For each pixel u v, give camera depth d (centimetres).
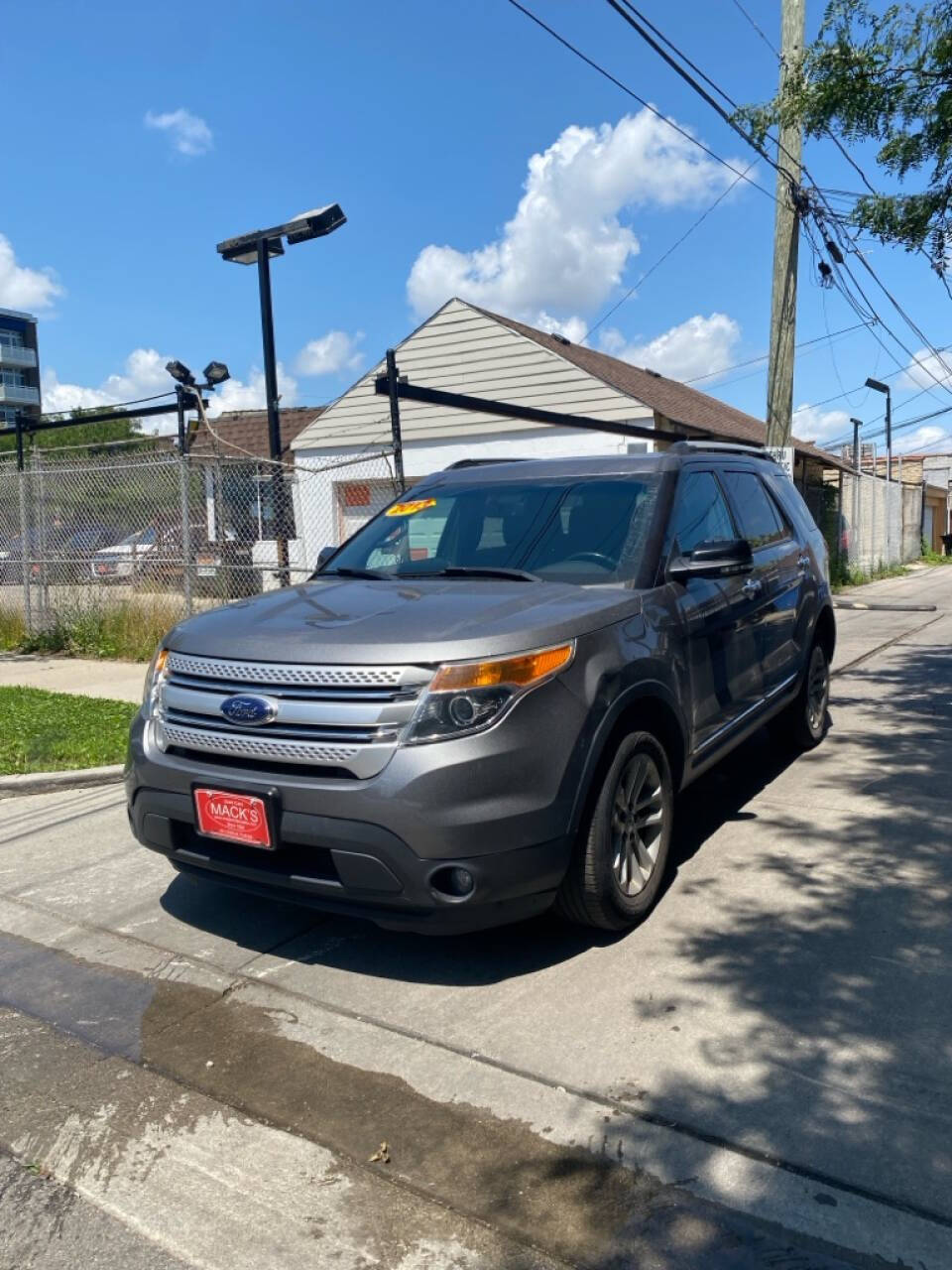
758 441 2003
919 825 512
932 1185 257
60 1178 278
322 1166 278
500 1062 320
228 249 1088
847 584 2098
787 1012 338
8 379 8156
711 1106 292
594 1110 293
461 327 1762
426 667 340
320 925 429
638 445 1636
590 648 373
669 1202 256
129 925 438
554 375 1694
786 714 641
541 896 354
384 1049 331
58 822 587
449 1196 263
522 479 523
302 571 990
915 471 4612
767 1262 236
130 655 1146
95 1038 348
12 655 1212
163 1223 259
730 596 502
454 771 329
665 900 433
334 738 343
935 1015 333
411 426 1806
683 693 437
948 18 755
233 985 380
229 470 1305
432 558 492
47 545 1246
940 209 833
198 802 365
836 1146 272
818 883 443
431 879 333
